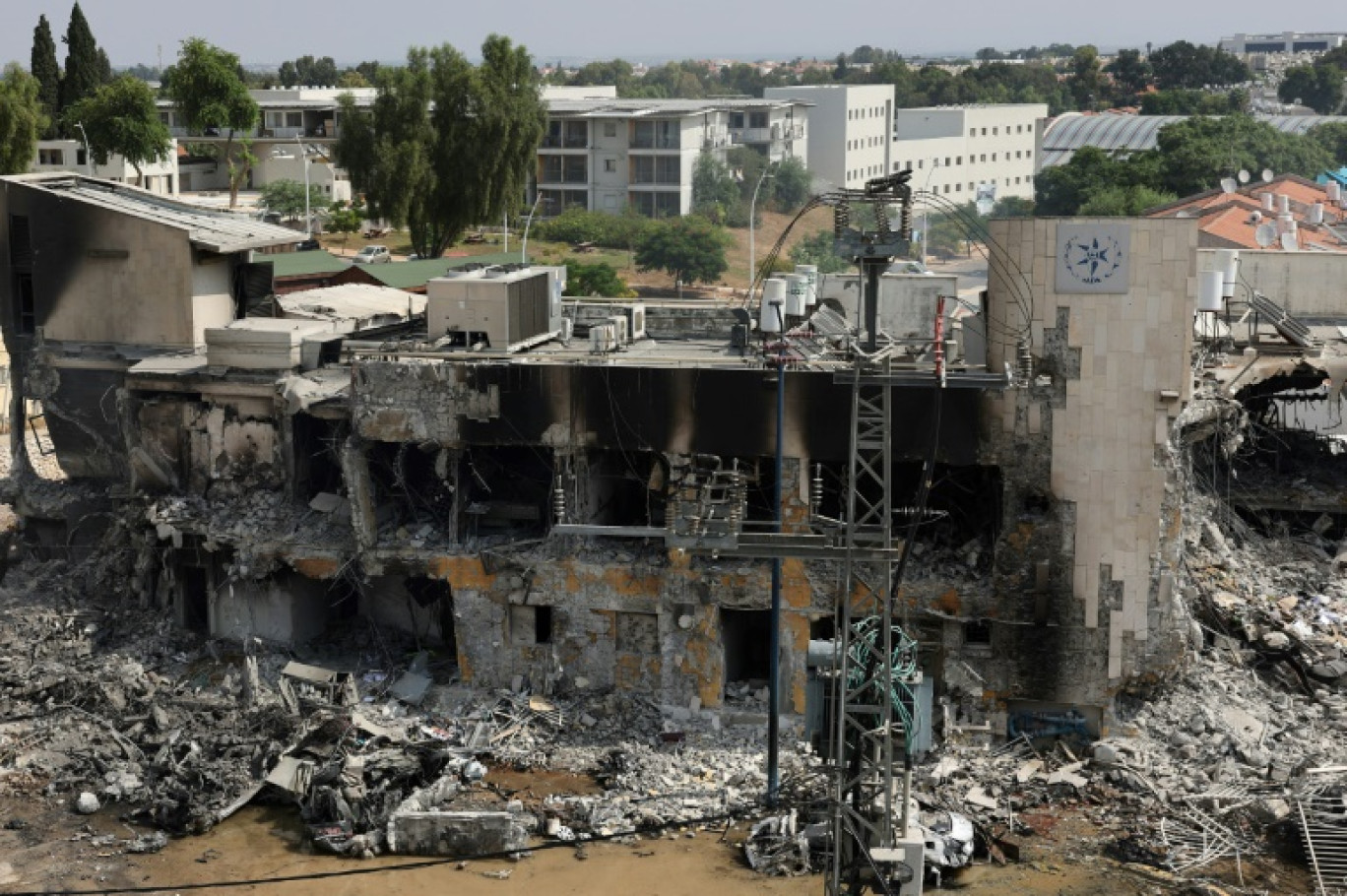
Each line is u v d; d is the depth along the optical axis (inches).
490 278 2030.0
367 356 1957.4
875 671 1414.9
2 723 1893.5
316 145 6727.4
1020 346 1769.2
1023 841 1660.9
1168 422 1763.0
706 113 6540.4
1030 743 1850.4
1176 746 1803.6
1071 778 1755.7
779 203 6658.5
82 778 1802.4
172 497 2079.2
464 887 1599.4
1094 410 1766.7
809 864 1624.0
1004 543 1809.8
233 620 2064.5
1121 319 1745.8
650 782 1779.0
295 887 1599.4
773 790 1721.2
